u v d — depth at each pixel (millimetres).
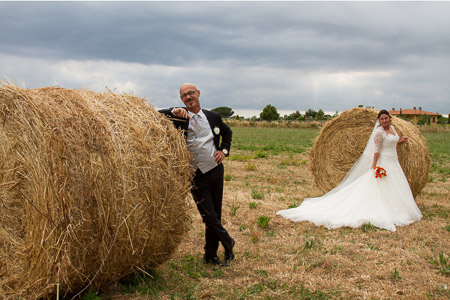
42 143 3225
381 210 6766
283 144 22500
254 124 48188
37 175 3223
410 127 8242
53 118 3318
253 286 4246
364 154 7668
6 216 3357
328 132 9211
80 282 3689
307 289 4184
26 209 3295
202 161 4566
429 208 7926
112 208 3490
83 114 3551
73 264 3451
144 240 3865
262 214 7129
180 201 4125
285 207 7750
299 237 5906
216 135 4688
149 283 4254
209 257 4898
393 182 6977
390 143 7070
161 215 3902
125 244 3715
